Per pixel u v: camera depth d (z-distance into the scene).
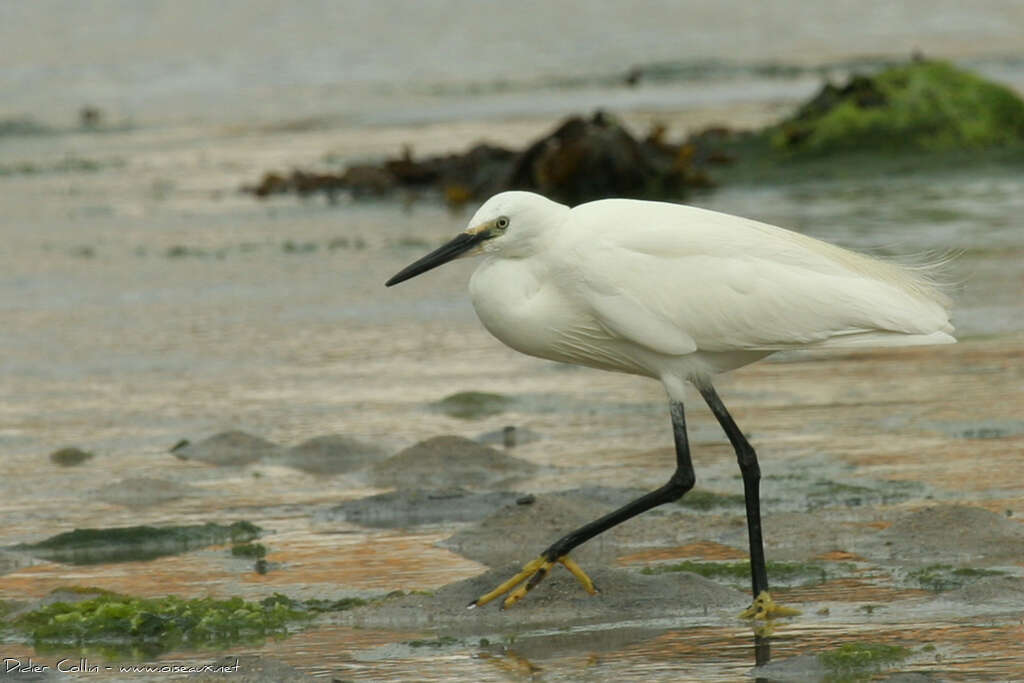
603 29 59.94
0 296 20.66
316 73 50.59
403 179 30.28
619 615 9.09
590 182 28.20
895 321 9.53
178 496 12.13
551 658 8.31
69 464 13.11
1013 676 7.68
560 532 10.67
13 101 46.09
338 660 8.34
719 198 26.69
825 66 50.38
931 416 13.61
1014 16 61.66
